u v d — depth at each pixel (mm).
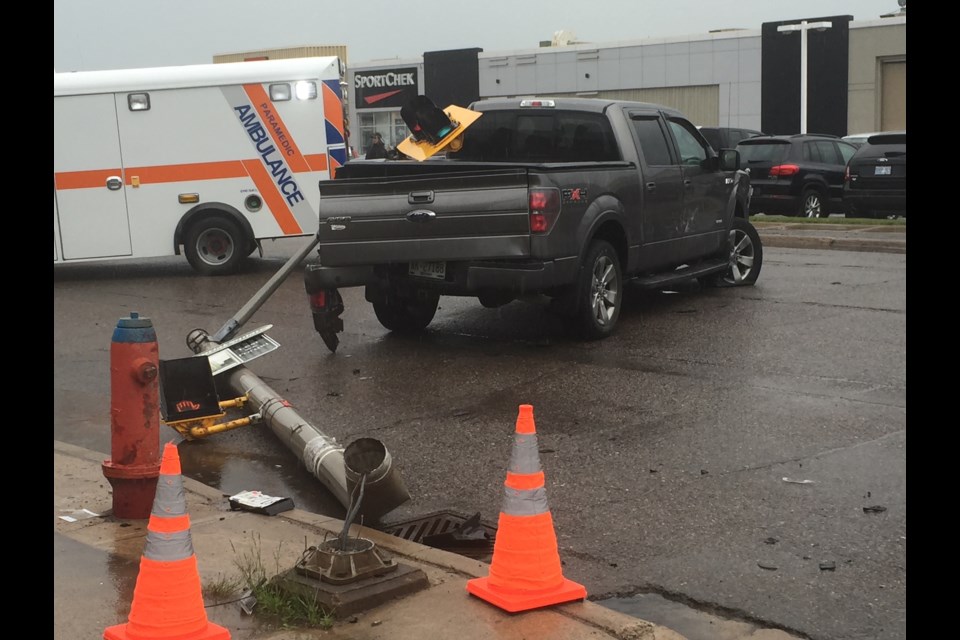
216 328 11359
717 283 12617
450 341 10141
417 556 4805
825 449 6434
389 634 4016
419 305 10547
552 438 6887
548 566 4242
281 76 15992
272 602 4250
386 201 9180
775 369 8500
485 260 8992
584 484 5980
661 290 12531
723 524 5312
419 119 9969
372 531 5168
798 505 5527
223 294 14055
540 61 54469
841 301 11484
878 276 13359
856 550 4934
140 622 3863
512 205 8805
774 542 5062
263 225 16219
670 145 11062
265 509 5551
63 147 15727
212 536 5188
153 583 3852
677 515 5453
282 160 16141
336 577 4328
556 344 9734
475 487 6070
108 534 5223
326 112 16109
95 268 17938
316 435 6438
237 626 4148
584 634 3982
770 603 4426
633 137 10406
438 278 9227
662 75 51938
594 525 5355
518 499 4242
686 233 11211
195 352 8461
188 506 5707
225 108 15984
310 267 9586
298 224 16297
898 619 4254
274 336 10758
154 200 16062
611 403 7676
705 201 11586
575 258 9219
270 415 7023
